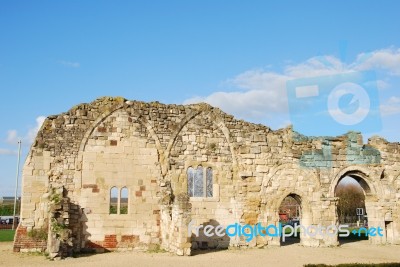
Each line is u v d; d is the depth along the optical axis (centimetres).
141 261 2117
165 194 2612
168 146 2781
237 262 2117
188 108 2888
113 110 2717
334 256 2391
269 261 2169
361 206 6856
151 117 2789
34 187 2498
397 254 2514
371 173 3128
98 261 2112
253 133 2966
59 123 2620
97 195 2595
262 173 2920
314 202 2955
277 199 2912
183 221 2366
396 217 3134
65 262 2069
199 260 2175
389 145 3231
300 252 2569
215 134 2898
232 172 2880
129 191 2653
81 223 2539
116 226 2592
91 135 2653
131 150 2705
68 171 2572
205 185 2814
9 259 2150
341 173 3053
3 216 6812
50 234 2211
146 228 2641
